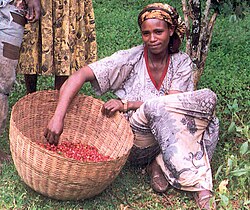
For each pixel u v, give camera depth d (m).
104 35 6.08
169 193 4.17
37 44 4.46
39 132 4.34
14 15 4.02
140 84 4.29
